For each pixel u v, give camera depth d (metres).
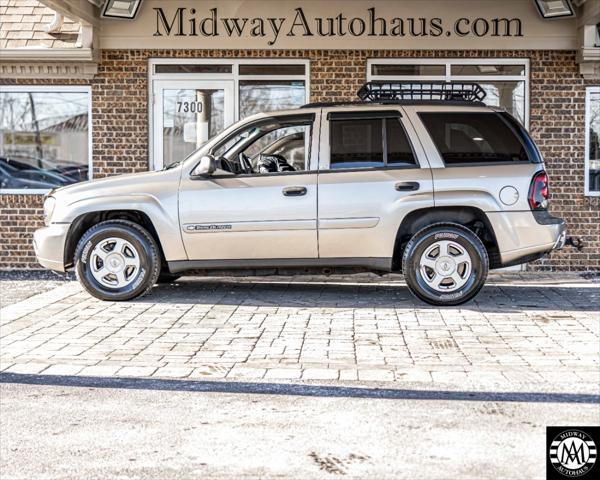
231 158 9.83
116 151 12.94
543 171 9.53
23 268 12.99
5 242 13.00
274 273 9.86
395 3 12.63
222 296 10.35
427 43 12.66
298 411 5.94
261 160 9.86
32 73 12.87
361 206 9.52
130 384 6.65
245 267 9.77
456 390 6.39
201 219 9.68
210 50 12.80
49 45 12.73
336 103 9.88
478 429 5.51
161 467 4.91
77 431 5.57
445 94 10.21
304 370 6.99
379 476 4.75
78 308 9.65
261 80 12.88
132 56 12.84
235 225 9.65
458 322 8.77
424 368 7.02
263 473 4.81
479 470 4.82
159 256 9.95
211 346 7.84
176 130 12.96
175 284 11.31
